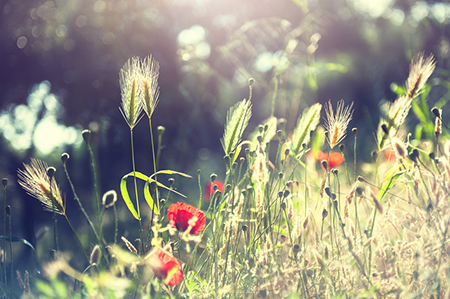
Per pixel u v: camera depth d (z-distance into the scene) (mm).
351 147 3082
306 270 927
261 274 909
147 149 3398
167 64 3426
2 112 3334
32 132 3318
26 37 3324
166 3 3682
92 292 870
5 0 3217
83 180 2570
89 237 1319
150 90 945
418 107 1398
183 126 2842
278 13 4863
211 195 996
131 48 3520
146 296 883
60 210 933
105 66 3391
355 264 944
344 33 7176
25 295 955
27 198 2035
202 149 3598
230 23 3947
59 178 2555
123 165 3193
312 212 1021
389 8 7062
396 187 1219
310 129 1024
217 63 2775
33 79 3367
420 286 898
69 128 3428
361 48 7230
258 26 2275
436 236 885
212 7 3904
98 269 892
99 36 3479
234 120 983
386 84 6160
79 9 3463
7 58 3283
